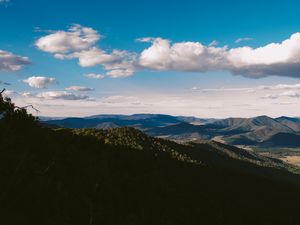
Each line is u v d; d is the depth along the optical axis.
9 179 31.80
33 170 37.12
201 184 135.25
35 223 29.80
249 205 120.06
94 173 72.75
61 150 72.88
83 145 112.06
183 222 87.75
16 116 53.84
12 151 37.62
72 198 41.78
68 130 124.62
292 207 127.06
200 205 105.44
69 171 60.16
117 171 106.06
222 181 149.50
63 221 33.25
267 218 110.69
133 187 97.19
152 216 80.19
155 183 108.56
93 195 59.97
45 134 64.38
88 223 36.78
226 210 109.12
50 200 34.88
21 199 31.41
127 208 75.44
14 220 28.39
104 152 116.62
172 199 102.38
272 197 138.38
